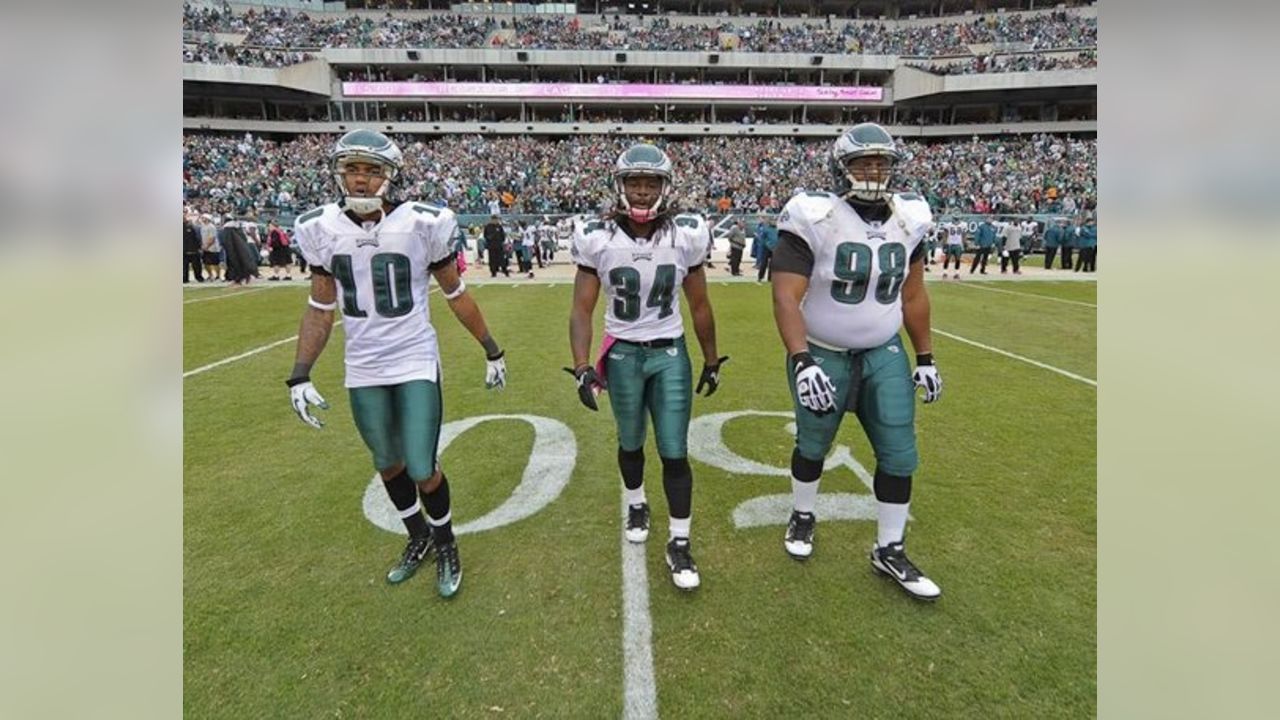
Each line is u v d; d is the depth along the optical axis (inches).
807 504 117.5
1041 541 122.5
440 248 105.3
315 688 87.0
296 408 102.9
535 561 117.6
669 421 109.8
